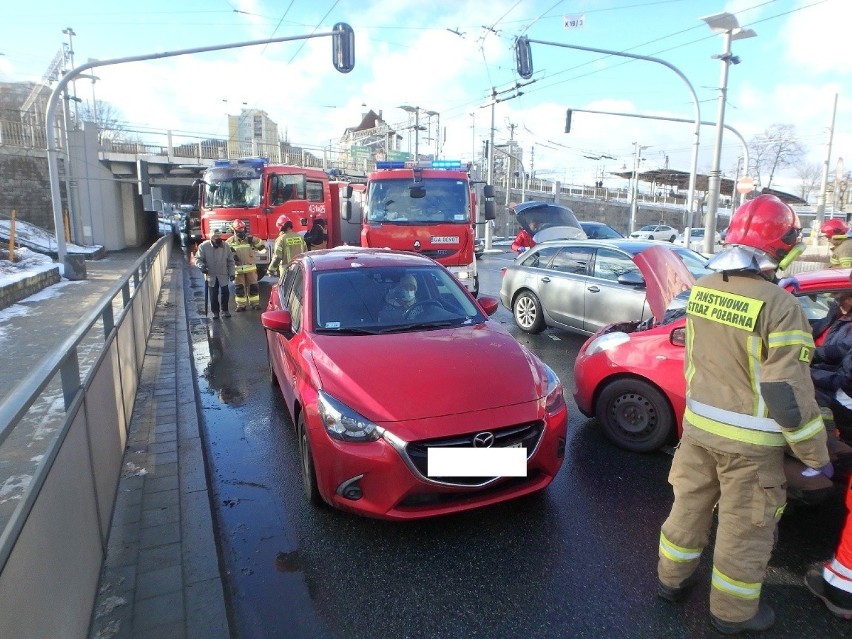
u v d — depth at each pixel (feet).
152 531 11.44
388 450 10.81
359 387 11.70
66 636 7.58
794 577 10.30
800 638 8.82
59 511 7.63
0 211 94.94
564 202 186.09
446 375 12.06
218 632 8.71
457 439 10.95
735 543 8.57
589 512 12.46
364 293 15.89
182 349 27.12
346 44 44.34
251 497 13.32
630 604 9.62
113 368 14.15
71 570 8.03
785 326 7.77
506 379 12.16
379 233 35.12
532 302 29.25
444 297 16.33
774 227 8.16
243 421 18.17
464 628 9.12
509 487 11.67
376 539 11.56
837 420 11.16
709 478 9.03
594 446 15.81
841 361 11.82
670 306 16.58
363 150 156.04
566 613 9.43
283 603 9.73
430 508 11.05
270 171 53.52
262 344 28.91
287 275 20.85
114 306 17.80
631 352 15.12
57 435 8.11
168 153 107.24
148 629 8.74
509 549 11.16
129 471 14.10
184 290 50.34
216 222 53.36
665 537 9.50
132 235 117.08
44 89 102.37
